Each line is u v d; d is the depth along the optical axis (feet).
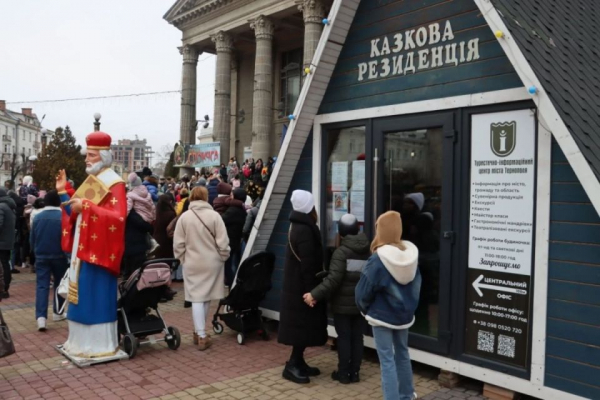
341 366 16.56
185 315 25.90
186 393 15.76
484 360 15.39
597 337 13.15
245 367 18.21
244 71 118.32
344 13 19.15
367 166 19.06
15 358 19.12
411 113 17.67
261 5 96.12
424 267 17.48
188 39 117.29
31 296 30.63
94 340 18.95
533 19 16.30
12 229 28.71
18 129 305.73
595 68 16.39
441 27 16.88
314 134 21.15
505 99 15.08
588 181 12.26
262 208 22.13
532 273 14.46
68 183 23.27
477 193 15.83
